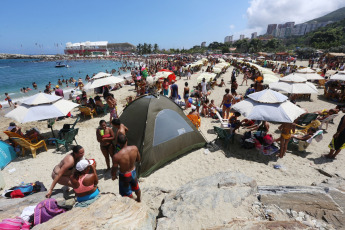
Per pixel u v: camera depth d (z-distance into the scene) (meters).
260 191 3.53
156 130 5.72
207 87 15.68
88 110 10.09
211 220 2.92
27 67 63.34
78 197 3.41
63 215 2.69
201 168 5.62
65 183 4.26
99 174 5.54
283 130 5.66
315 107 10.87
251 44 106.00
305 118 7.76
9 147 6.50
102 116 10.56
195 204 3.27
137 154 3.68
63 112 6.94
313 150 6.30
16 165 6.21
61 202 3.36
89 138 7.96
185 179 5.18
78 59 109.81
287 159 5.84
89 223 2.50
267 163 5.68
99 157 6.50
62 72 44.16
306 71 13.09
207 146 6.67
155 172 5.55
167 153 5.80
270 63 33.12
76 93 15.93
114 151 5.55
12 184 5.30
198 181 4.05
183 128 6.25
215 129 6.89
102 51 127.56
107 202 2.98
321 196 3.18
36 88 23.00
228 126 7.73
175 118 6.22
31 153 6.94
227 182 3.75
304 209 3.00
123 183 3.57
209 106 10.17
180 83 19.50
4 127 9.84
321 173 5.01
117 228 2.44
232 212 3.06
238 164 5.70
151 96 6.30
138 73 21.52
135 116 6.09
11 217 3.12
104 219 2.59
